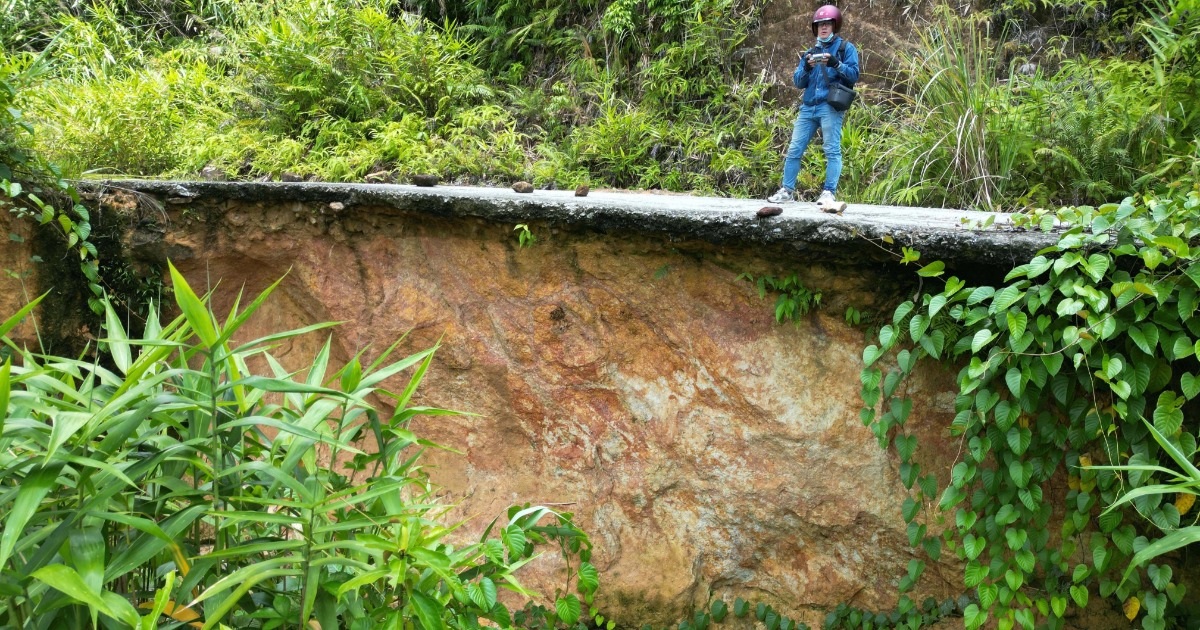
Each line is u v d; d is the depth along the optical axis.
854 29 7.10
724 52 7.38
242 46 7.70
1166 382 2.92
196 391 2.59
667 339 3.80
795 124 5.10
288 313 4.56
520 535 2.76
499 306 4.05
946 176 5.71
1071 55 6.73
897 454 3.53
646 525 3.94
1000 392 3.21
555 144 7.11
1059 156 5.32
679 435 3.83
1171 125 5.38
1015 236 3.08
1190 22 5.60
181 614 2.31
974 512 3.26
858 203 5.80
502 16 8.45
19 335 4.18
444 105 7.25
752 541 3.78
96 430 2.28
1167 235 2.78
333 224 4.27
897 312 3.21
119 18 8.72
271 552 2.77
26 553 2.43
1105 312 2.89
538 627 3.96
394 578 2.28
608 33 7.88
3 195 4.06
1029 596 3.38
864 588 3.68
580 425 4.02
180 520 2.37
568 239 3.83
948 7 6.51
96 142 5.65
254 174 6.39
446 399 4.27
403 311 4.23
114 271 4.36
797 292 3.51
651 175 6.60
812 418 3.60
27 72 5.04
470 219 3.96
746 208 4.05
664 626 3.89
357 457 2.90
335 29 7.39
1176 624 3.19
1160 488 2.37
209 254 4.44
